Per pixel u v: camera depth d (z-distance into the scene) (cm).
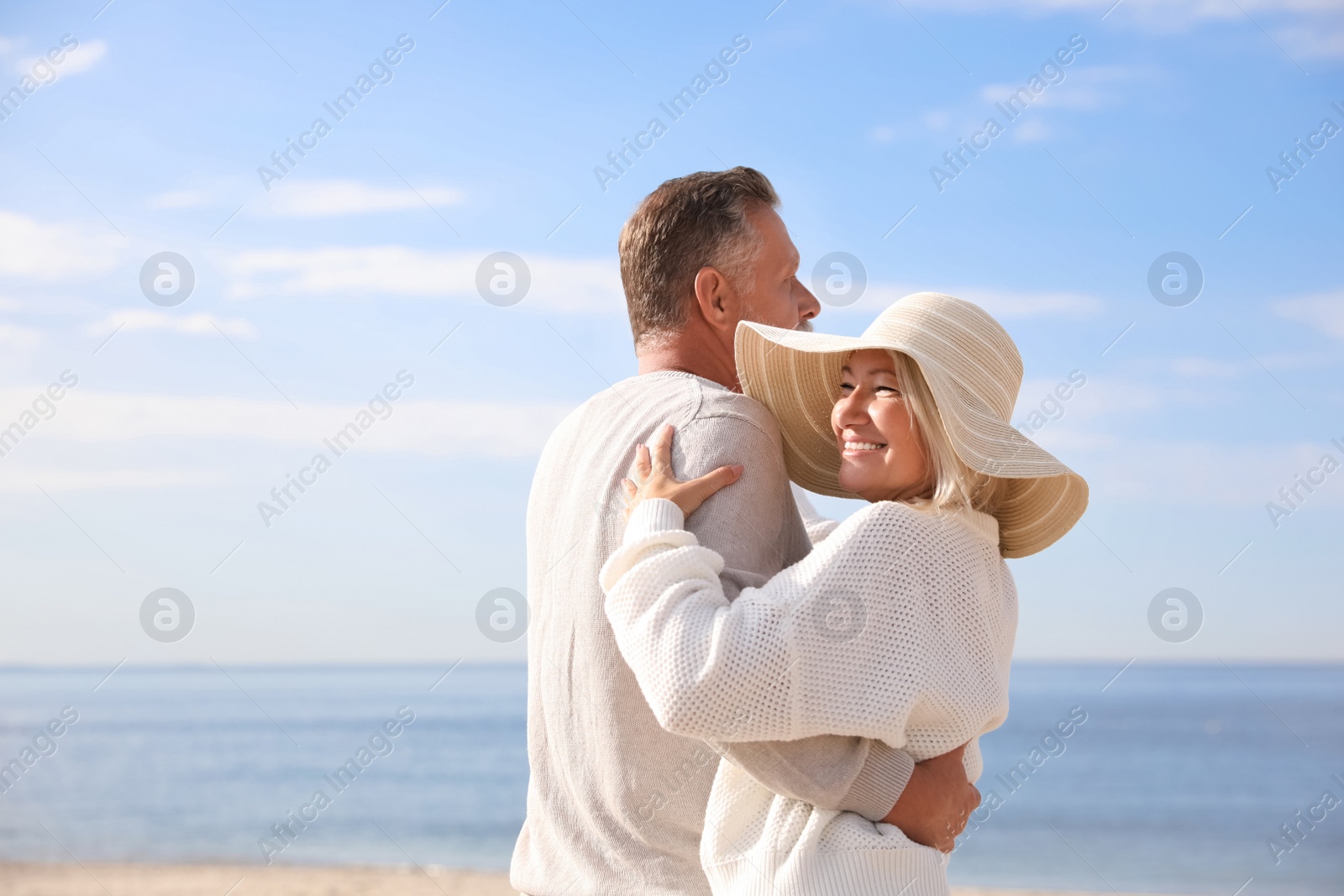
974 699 159
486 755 3528
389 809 2567
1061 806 2697
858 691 149
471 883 1247
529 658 194
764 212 214
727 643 144
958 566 162
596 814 174
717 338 211
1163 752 3522
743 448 175
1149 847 2206
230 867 1480
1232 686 6569
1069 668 8231
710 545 165
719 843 162
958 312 182
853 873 152
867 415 177
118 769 3219
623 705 171
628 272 215
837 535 161
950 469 167
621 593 154
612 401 197
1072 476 179
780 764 151
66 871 1383
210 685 7025
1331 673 7831
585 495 184
